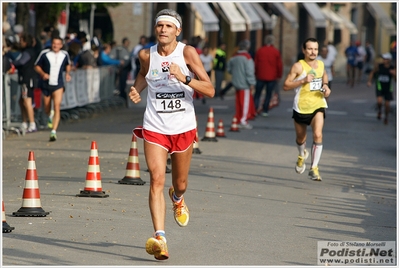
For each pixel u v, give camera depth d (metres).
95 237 13.45
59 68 29.36
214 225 14.77
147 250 11.80
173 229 14.30
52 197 17.25
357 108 49.44
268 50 40.88
